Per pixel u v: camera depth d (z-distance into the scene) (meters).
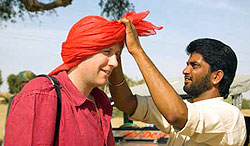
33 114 1.50
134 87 5.99
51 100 1.57
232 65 2.07
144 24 1.90
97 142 1.72
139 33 1.92
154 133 3.63
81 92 1.73
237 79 5.56
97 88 1.92
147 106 2.21
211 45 2.05
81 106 1.69
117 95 2.15
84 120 1.67
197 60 2.06
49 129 1.53
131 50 1.81
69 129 1.59
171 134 2.22
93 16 1.70
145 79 1.80
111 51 1.72
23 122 1.50
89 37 1.64
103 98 1.92
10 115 1.55
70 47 1.67
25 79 3.95
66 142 1.58
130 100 2.18
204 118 1.83
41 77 1.63
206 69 2.04
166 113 1.77
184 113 1.77
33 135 1.50
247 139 2.44
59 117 1.58
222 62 2.03
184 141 2.12
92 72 1.69
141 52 1.81
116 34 1.68
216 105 1.97
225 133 1.90
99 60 1.68
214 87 2.07
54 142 1.56
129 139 3.67
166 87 1.77
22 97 1.55
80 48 1.65
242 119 2.00
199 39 2.12
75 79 1.72
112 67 1.73
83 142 1.62
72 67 1.72
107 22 1.66
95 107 1.78
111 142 1.89
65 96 1.64
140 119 2.24
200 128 1.82
